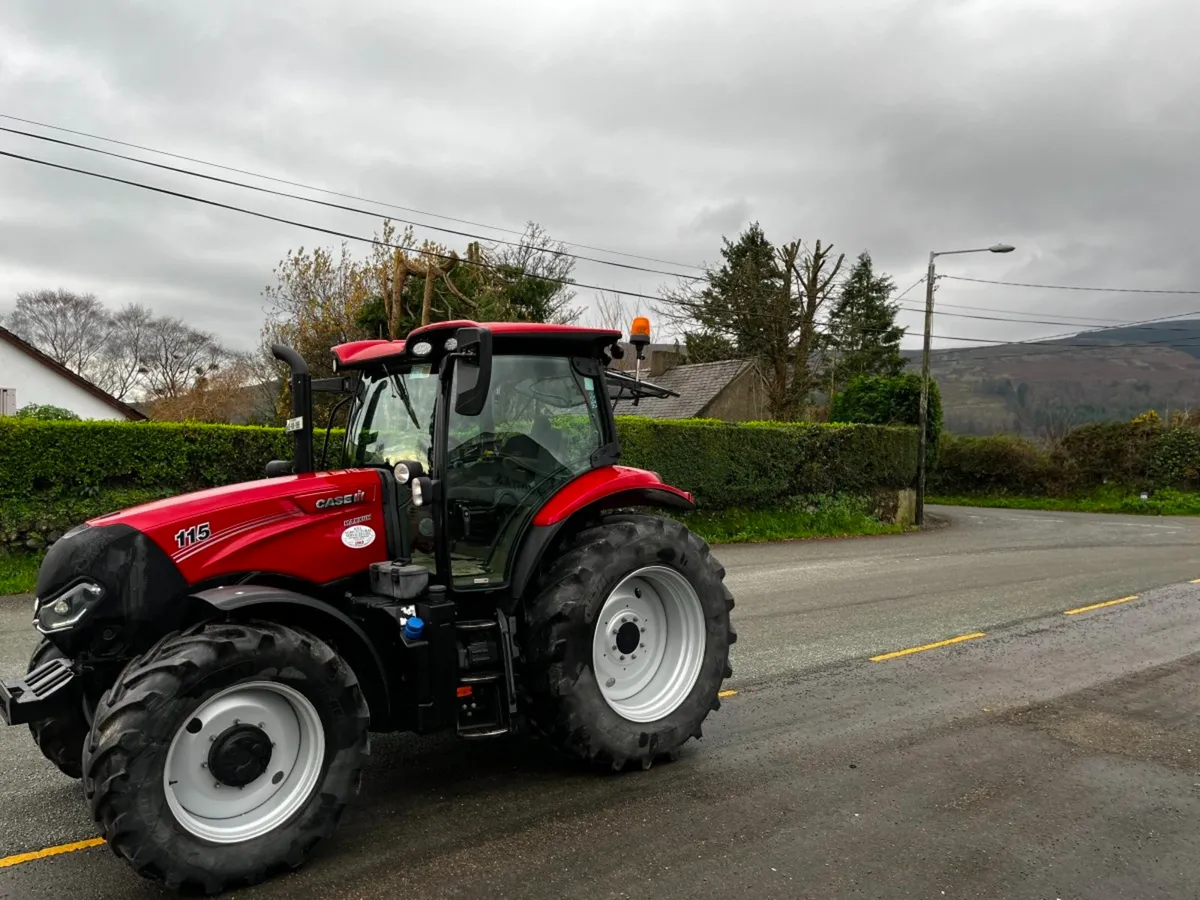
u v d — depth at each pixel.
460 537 3.99
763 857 3.35
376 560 3.85
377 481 3.88
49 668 3.46
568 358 4.45
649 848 3.41
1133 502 29.83
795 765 4.37
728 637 4.59
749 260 36.31
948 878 3.22
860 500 20.16
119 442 10.32
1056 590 9.98
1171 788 4.15
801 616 8.29
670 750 4.29
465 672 3.80
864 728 4.98
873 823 3.69
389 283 22.11
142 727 2.86
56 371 25.02
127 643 3.33
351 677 3.29
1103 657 6.75
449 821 3.64
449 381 3.93
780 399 34.38
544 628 3.95
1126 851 3.48
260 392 33.03
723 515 17.09
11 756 4.45
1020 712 5.33
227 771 3.08
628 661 4.39
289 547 3.61
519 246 25.31
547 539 4.03
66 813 3.74
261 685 3.13
